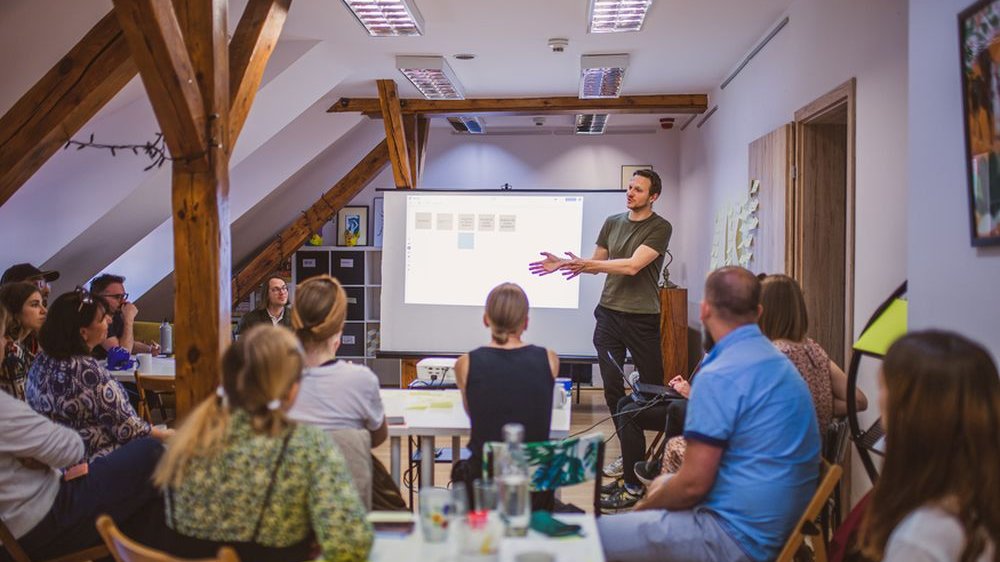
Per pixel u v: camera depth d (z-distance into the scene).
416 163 7.77
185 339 3.17
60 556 2.89
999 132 2.10
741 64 6.09
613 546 2.47
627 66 5.98
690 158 8.61
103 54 3.84
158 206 6.06
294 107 6.21
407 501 4.56
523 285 6.01
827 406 3.17
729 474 2.47
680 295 7.48
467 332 6.05
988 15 2.13
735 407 2.43
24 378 3.65
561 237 5.98
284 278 9.01
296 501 1.87
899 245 3.33
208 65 3.12
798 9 4.66
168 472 1.87
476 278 6.04
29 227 5.13
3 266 5.13
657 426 4.59
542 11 4.95
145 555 1.75
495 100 7.64
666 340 7.47
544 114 7.88
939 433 1.55
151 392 5.32
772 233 4.94
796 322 3.21
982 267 2.24
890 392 1.63
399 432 3.18
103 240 6.09
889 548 1.55
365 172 8.22
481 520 1.82
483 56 6.07
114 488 2.99
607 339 5.12
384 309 6.12
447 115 7.86
